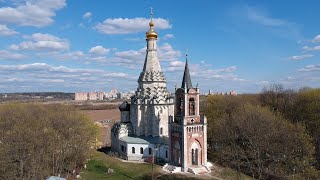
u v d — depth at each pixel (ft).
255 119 362.94
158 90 407.64
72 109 590.96
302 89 546.26
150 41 413.59
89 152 359.05
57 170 299.38
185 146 322.75
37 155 273.33
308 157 298.97
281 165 311.68
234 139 378.94
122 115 432.66
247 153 346.33
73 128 339.77
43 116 416.26
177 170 323.78
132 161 376.68
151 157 370.53
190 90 333.01
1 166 256.93
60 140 308.19
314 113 374.63
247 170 317.83
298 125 332.19
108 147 467.93
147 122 406.41
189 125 326.24
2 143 280.31
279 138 334.85
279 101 498.69
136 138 397.19
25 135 278.05
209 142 433.89
